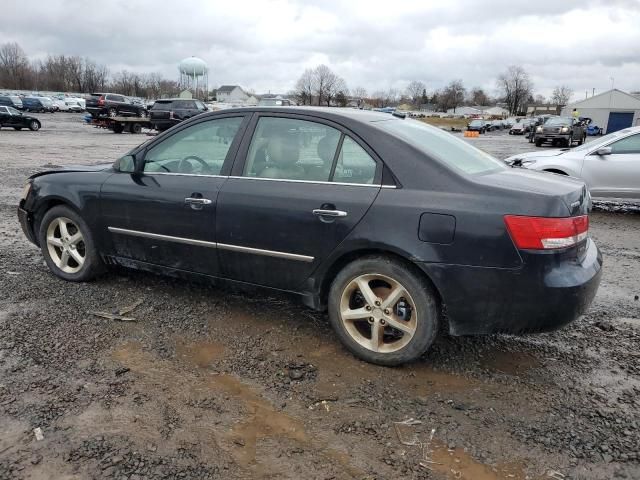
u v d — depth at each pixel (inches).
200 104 1187.9
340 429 107.8
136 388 119.9
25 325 149.3
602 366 137.2
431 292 125.3
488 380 128.5
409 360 130.0
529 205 116.0
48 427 105.0
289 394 119.8
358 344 135.3
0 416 107.9
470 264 118.6
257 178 144.4
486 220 117.3
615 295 191.8
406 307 130.4
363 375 129.1
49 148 745.0
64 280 186.2
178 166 160.7
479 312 121.3
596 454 102.1
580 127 1311.5
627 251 257.0
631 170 338.0
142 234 163.6
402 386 124.6
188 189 153.3
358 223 127.9
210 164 154.6
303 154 140.2
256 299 174.2
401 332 133.8
